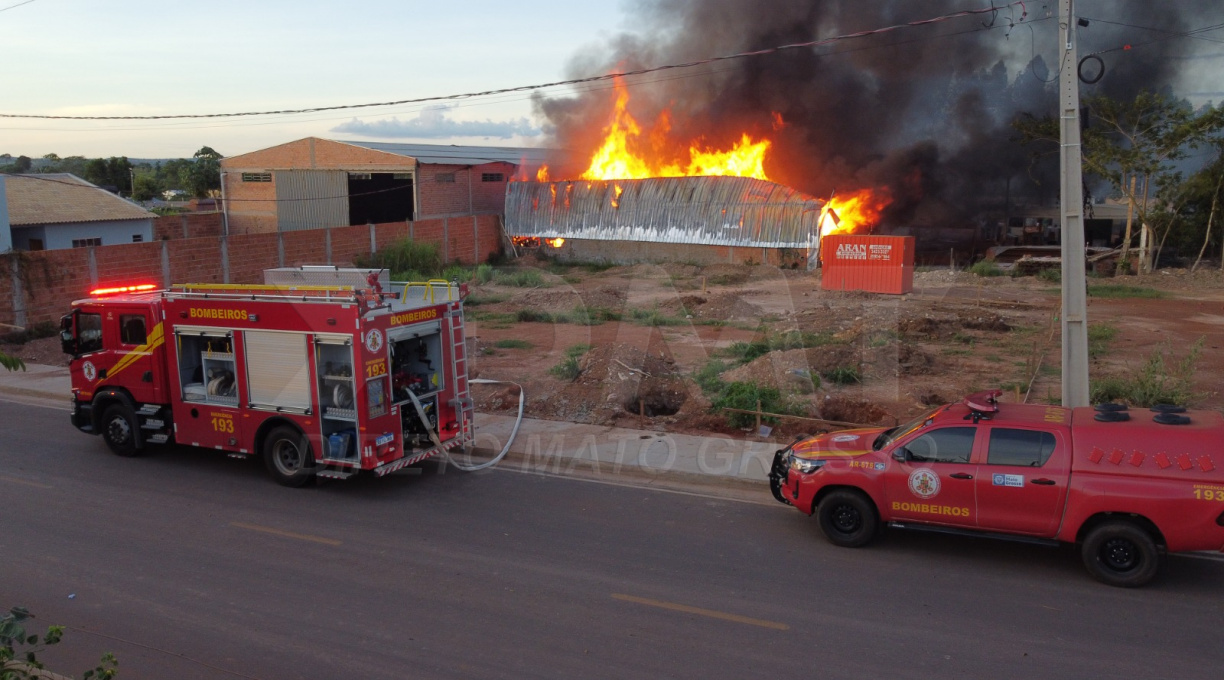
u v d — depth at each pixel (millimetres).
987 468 8289
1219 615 7305
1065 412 8766
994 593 7809
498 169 53375
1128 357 19375
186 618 7383
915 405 14578
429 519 10008
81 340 12867
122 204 44344
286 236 33312
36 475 11898
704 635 6996
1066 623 7168
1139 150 37625
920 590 7883
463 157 54844
